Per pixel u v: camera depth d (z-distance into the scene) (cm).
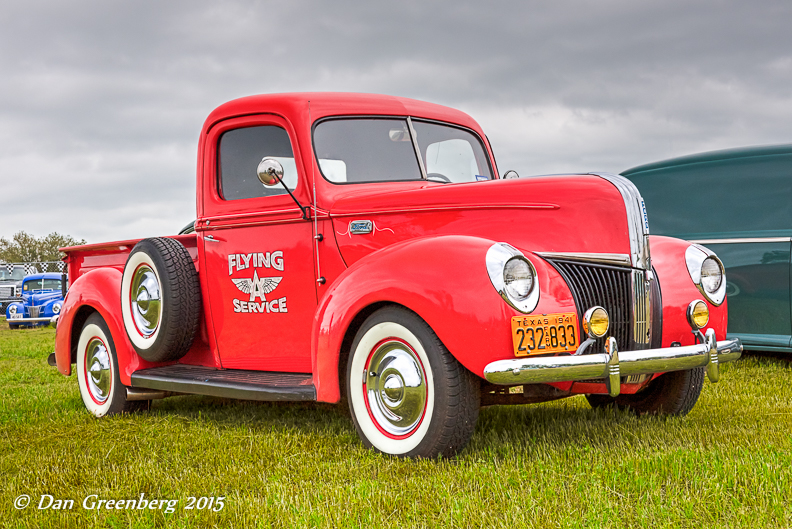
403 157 431
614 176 342
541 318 302
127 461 345
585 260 329
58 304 1900
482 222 351
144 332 464
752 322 624
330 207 387
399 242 345
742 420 383
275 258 411
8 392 609
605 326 312
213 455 346
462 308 298
